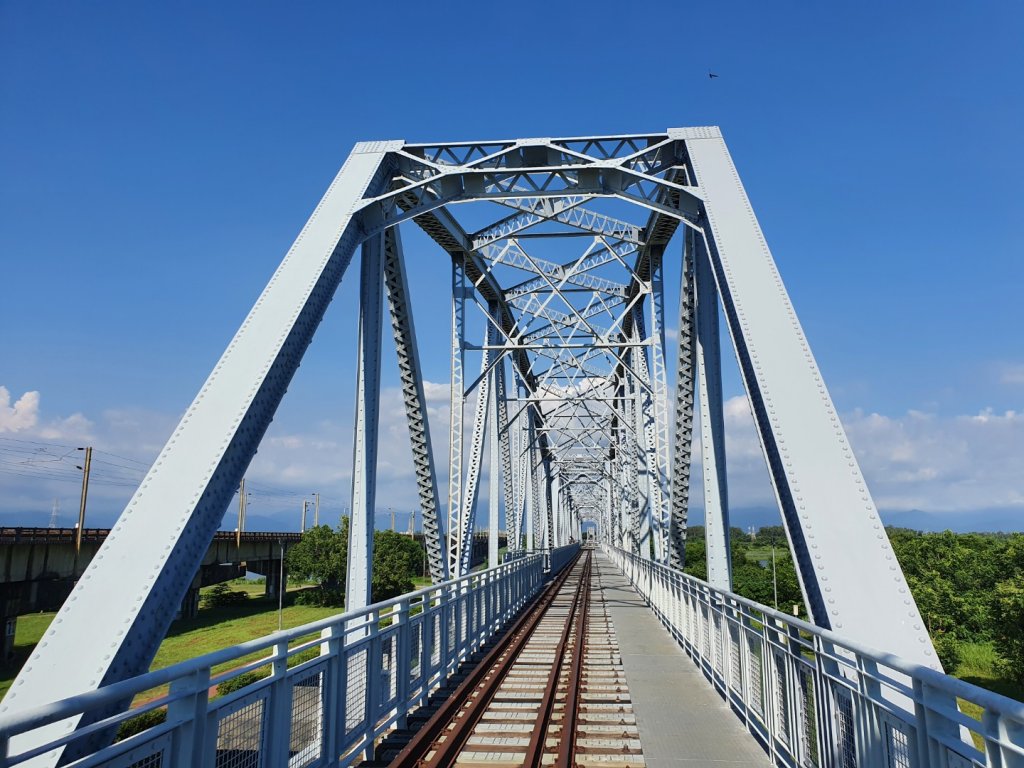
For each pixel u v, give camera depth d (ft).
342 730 16.20
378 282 29.76
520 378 89.76
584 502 337.11
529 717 23.54
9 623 73.56
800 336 20.47
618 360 57.06
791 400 19.08
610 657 34.32
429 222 44.75
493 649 35.14
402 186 31.76
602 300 69.05
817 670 14.57
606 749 19.48
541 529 122.52
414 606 24.17
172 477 15.92
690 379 40.40
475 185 30.91
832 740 13.69
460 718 22.08
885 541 16.52
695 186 27.71
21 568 74.18
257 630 93.81
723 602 24.99
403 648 22.16
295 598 135.13
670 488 45.70
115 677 12.59
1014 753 7.50
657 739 19.74
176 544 14.51
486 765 18.79
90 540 87.92
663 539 54.70
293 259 23.52
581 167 29.07
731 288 22.11
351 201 26.91
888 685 10.94
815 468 17.78
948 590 84.69
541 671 31.55
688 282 38.24
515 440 90.07
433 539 35.86
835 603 15.53
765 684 18.62
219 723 11.14
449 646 29.30
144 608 13.44
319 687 15.60
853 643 12.05
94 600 13.47
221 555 116.98
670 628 41.27
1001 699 7.55
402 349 34.37
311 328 22.40
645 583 62.23
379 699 19.16
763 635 18.83
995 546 95.76
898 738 11.01
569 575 104.42
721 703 24.09
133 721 42.09
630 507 86.02
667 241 51.80
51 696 12.12
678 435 41.86
